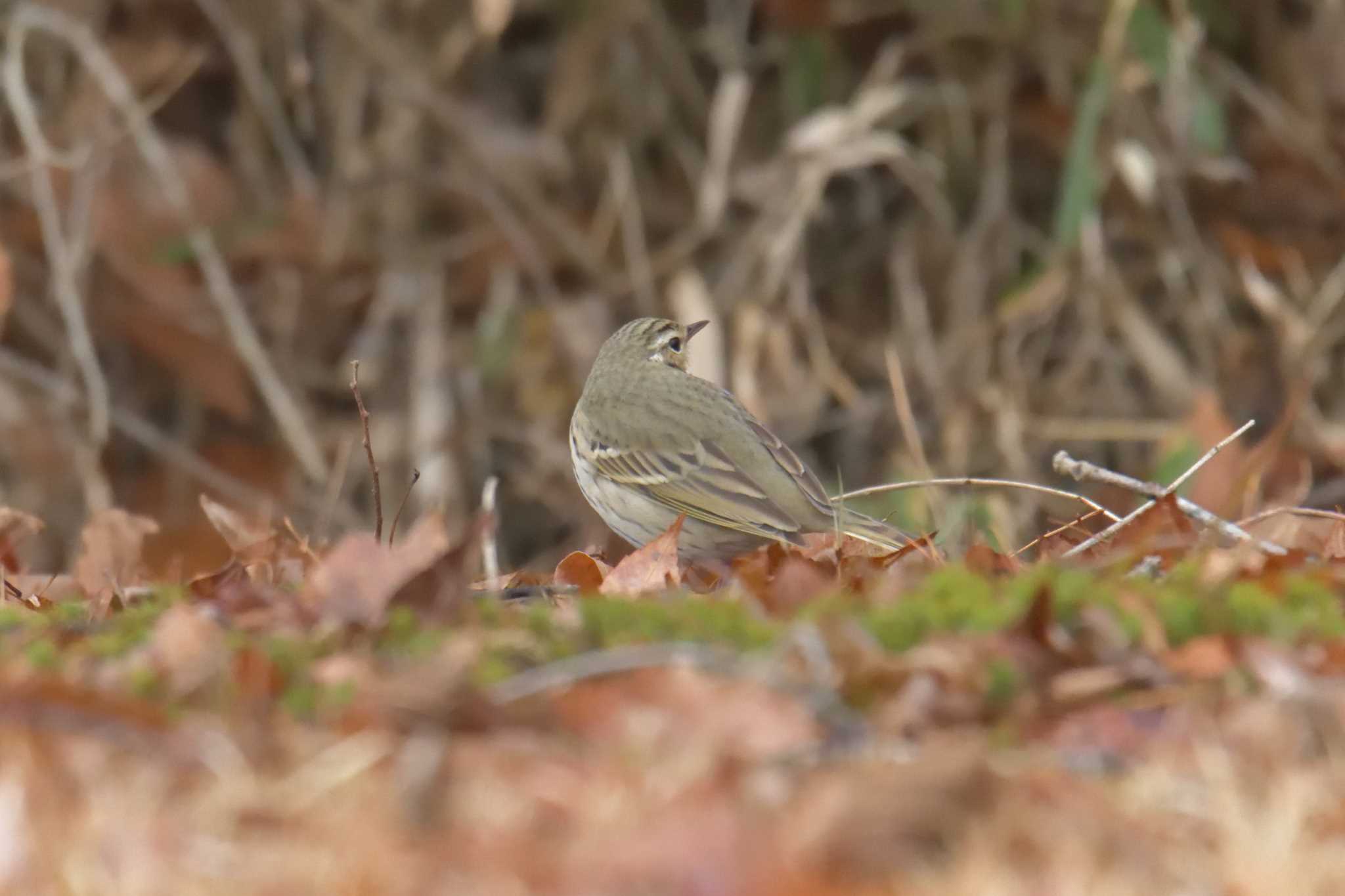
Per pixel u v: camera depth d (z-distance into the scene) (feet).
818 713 15.96
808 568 21.47
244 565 25.80
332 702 16.67
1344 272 45.24
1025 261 48.67
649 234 49.34
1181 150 45.80
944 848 13.74
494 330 47.37
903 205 49.65
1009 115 48.26
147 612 20.81
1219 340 46.34
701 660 16.76
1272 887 13.05
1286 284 47.75
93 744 15.70
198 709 16.99
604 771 15.08
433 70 48.91
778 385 46.60
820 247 49.55
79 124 46.78
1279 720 15.79
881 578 22.24
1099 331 46.19
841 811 13.80
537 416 46.85
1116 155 46.52
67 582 27.96
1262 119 46.88
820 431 46.62
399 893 13.30
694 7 50.44
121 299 46.21
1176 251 46.75
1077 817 13.97
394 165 48.42
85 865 13.71
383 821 14.37
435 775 14.98
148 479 46.62
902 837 13.75
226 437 47.57
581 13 49.49
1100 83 43.91
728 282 47.11
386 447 46.93
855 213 49.70
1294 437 44.57
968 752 14.39
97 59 44.88
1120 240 47.78
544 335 47.24
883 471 46.42
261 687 17.20
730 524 29.89
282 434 47.29
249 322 47.26
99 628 20.34
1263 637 18.15
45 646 18.80
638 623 18.69
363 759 15.25
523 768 15.24
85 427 46.26
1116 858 13.52
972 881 13.00
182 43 48.34
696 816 14.03
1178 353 47.19
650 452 30.94
